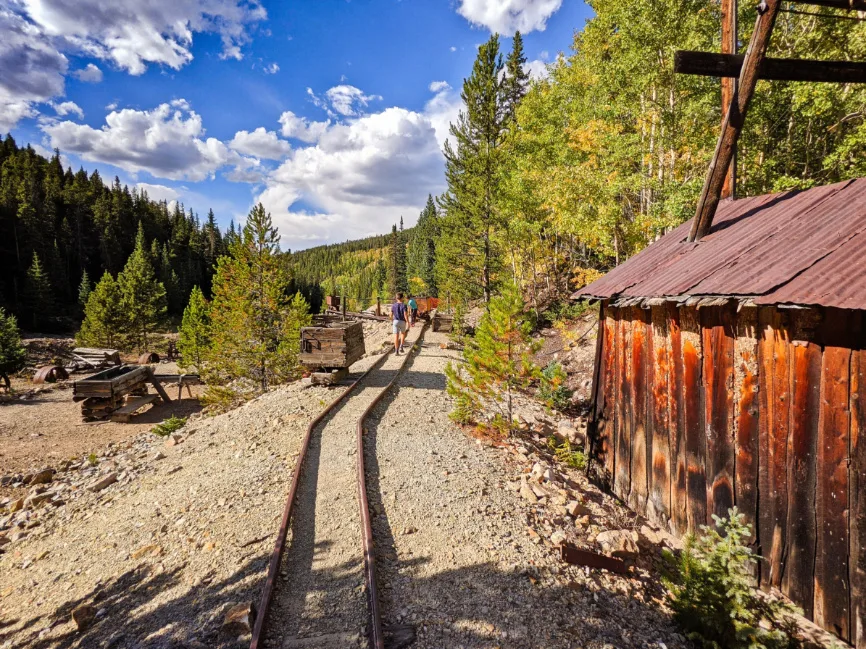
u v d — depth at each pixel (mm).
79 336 41125
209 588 3926
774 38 11867
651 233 12844
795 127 13094
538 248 21547
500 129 25469
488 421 8742
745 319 4184
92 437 14234
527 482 6125
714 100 11445
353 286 140125
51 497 7539
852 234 3875
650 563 4664
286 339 14664
